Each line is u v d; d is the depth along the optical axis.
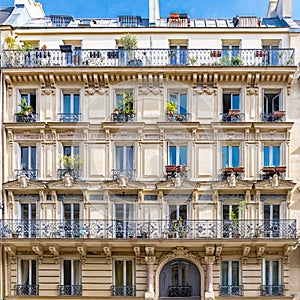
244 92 24.09
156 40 24.92
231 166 23.95
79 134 23.89
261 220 23.31
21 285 23.72
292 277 23.45
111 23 28.02
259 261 23.50
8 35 24.66
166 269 24.08
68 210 23.98
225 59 23.69
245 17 26.27
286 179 23.58
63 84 24.30
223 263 23.89
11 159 23.98
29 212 24.03
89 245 23.12
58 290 23.66
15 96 24.34
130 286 23.75
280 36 24.78
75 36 25.05
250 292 23.47
